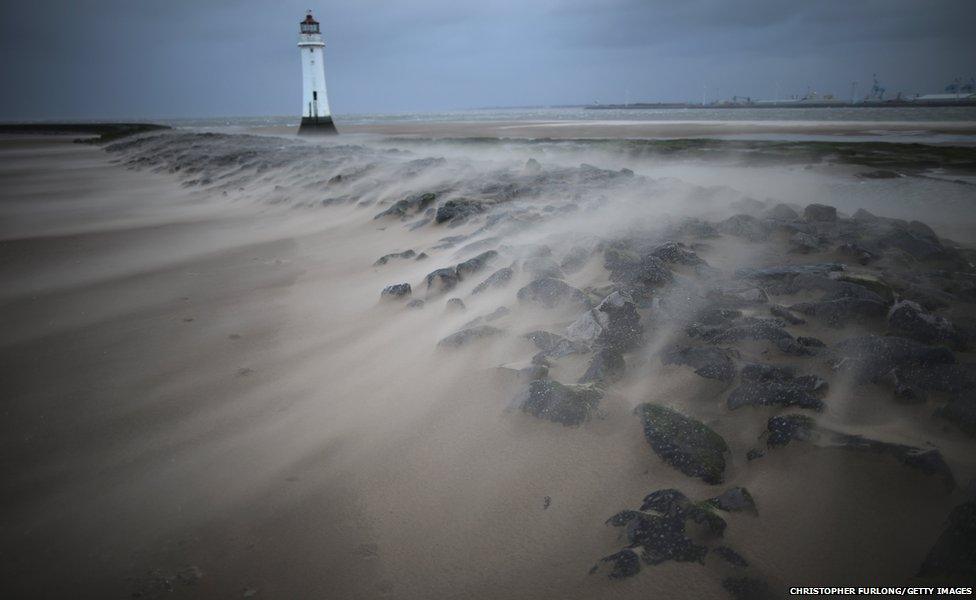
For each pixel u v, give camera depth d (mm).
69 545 2967
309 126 53719
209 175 20859
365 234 10195
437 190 12305
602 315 4492
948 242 8312
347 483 3301
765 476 2932
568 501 2959
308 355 5137
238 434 3910
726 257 6719
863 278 5348
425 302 5977
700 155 25266
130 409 4324
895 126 48406
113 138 52125
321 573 2719
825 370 3861
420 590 2584
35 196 17891
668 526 2652
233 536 2977
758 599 2316
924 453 2775
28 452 3803
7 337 5902
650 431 3227
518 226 8289
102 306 6883
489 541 2795
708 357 3916
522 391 3697
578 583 2502
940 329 4324
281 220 12469
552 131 53344
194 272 8336
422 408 3920
